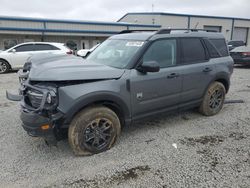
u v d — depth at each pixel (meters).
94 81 3.18
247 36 40.44
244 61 12.95
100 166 3.11
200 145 3.67
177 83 4.08
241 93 7.02
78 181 2.80
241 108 5.52
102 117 3.32
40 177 2.87
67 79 2.95
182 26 34.50
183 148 3.57
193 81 4.34
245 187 2.68
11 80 9.32
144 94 3.67
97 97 3.16
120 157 3.32
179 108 4.32
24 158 3.29
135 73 3.53
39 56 4.10
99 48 4.53
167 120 4.72
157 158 3.29
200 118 4.84
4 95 6.69
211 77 4.67
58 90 2.97
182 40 4.24
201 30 4.86
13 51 11.68
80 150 3.28
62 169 3.04
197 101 4.61
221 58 4.93
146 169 3.04
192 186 2.70
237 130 4.26
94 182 2.79
